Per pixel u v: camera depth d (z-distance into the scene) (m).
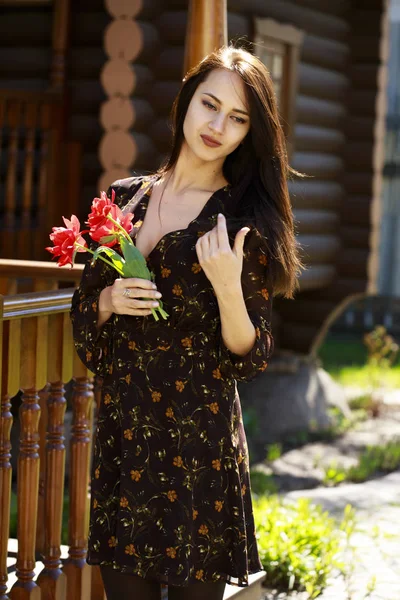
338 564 6.03
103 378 3.56
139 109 9.28
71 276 5.02
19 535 4.12
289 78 10.83
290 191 10.84
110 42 9.13
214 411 3.39
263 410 11.20
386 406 13.13
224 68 3.44
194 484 3.37
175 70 9.41
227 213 3.49
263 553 5.93
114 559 3.41
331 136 11.66
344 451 10.54
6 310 3.76
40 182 9.55
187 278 3.37
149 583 3.46
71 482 4.46
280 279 3.42
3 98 9.12
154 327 3.39
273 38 10.39
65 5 9.81
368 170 11.92
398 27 19.75
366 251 11.98
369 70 11.88
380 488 8.76
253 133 3.44
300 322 12.24
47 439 4.31
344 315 20.06
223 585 3.50
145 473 3.38
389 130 19.53
